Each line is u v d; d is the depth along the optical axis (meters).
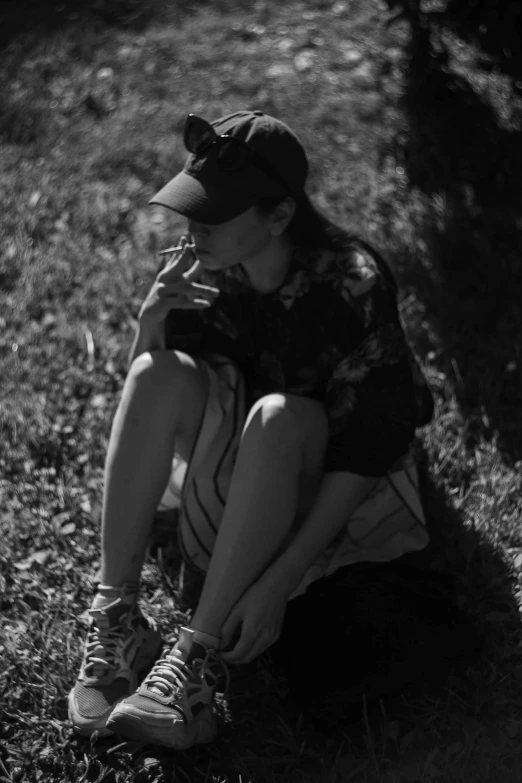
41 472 3.42
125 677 2.58
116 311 4.10
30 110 5.39
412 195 4.52
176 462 2.95
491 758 2.45
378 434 2.63
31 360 3.88
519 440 3.47
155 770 2.53
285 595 2.54
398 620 2.62
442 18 4.64
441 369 3.74
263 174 2.49
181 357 2.66
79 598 3.01
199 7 6.26
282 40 5.79
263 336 2.80
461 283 4.08
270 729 2.62
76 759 2.57
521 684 2.62
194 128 2.46
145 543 2.66
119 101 5.45
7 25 6.21
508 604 2.87
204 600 2.53
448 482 3.30
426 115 4.73
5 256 4.43
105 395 3.73
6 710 2.67
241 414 2.75
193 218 2.46
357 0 5.99
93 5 6.34
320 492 2.65
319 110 5.11
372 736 2.52
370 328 2.61
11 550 3.13
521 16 4.54
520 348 3.78
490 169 4.59
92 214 4.64
